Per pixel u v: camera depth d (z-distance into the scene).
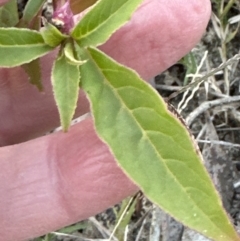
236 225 0.23
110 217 0.24
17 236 0.20
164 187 0.12
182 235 0.23
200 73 0.25
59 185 0.18
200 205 0.12
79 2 0.17
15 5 0.18
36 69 0.17
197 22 0.18
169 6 0.18
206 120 0.24
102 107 0.13
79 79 0.13
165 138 0.12
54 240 0.24
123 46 0.18
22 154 0.19
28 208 0.19
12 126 0.22
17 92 0.20
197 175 0.12
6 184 0.19
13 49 0.13
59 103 0.13
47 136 0.19
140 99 0.13
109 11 0.12
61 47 0.13
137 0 0.12
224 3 0.25
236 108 0.25
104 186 0.17
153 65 0.19
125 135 0.13
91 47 0.13
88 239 0.23
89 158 0.17
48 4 0.19
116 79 0.13
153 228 0.23
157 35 0.18
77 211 0.18
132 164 0.12
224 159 0.24
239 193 0.24
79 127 0.18
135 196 0.22
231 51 0.25
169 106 0.18
